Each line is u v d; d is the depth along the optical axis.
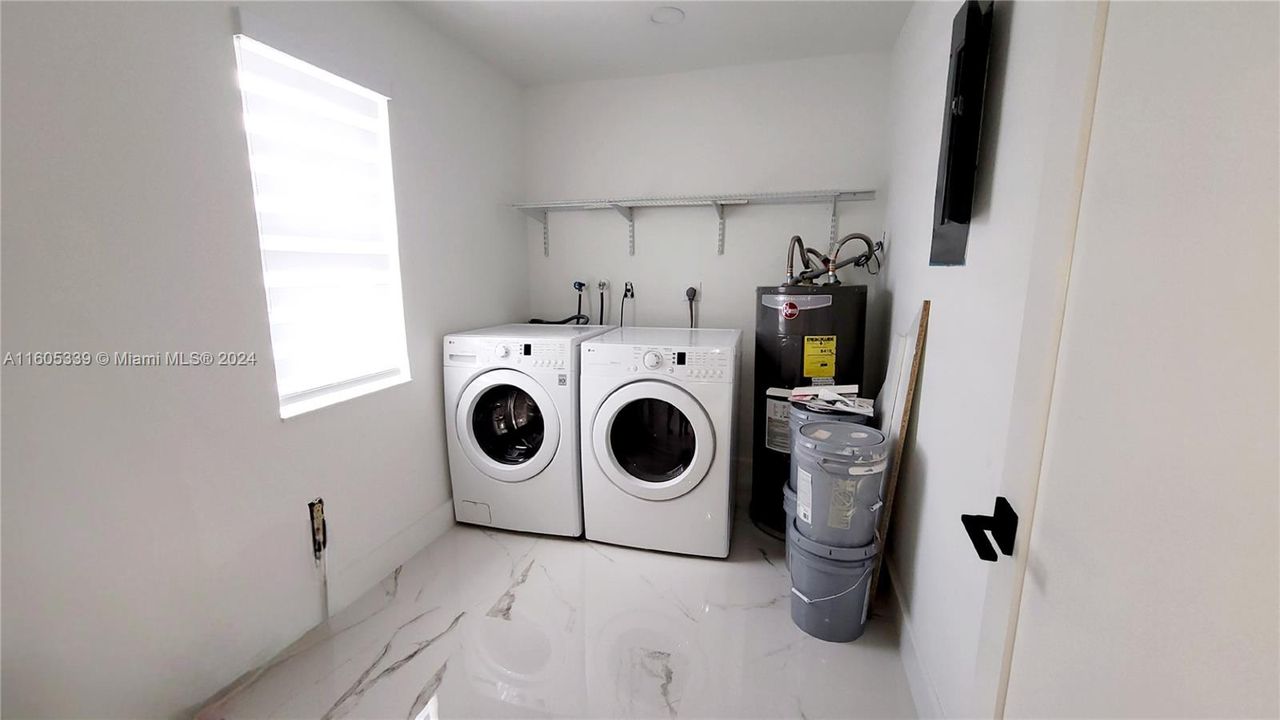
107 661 1.12
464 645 1.59
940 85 1.49
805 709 1.36
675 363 1.98
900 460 1.73
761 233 2.64
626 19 2.07
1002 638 0.62
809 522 1.59
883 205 2.42
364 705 1.36
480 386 2.17
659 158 2.72
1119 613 0.42
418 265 2.07
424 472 2.16
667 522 2.10
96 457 1.08
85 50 1.02
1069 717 0.48
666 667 1.51
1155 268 0.40
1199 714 0.35
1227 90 0.34
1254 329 0.32
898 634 1.63
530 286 3.03
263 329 1.43
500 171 2.67
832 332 2.12
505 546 2.18
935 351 1.43
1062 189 0.53
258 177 1.45
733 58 2.46
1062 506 0.51
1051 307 0.54
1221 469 0.34
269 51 1.42
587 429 2.12
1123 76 0.45
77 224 1.03
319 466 1.64
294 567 1.56
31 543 0.99
